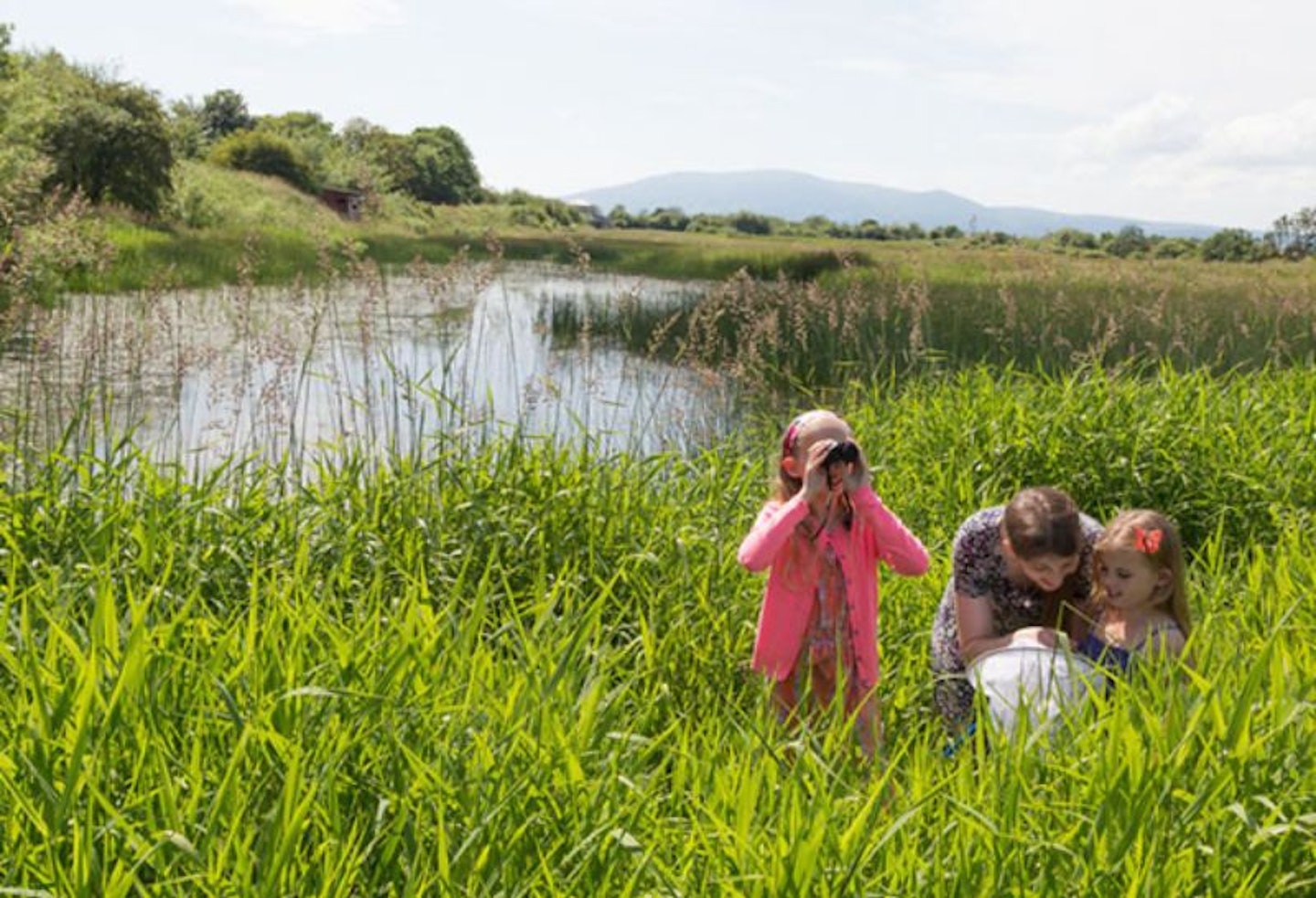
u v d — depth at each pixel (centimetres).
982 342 1529
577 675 344
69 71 4459
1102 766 281
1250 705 290
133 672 272
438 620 367
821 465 405
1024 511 378
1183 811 269
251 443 820
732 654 464
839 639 396
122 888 217
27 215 939
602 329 2033
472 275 844
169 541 463
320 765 267
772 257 4762
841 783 293
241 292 1021
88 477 521
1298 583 475
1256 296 1702
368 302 810
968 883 250
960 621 407
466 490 568
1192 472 706
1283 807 276
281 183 5888
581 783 272
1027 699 348
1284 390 882
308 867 242
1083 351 1424
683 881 256
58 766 260
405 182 8950
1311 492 677
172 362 891
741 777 294
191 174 4750
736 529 577
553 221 8425
